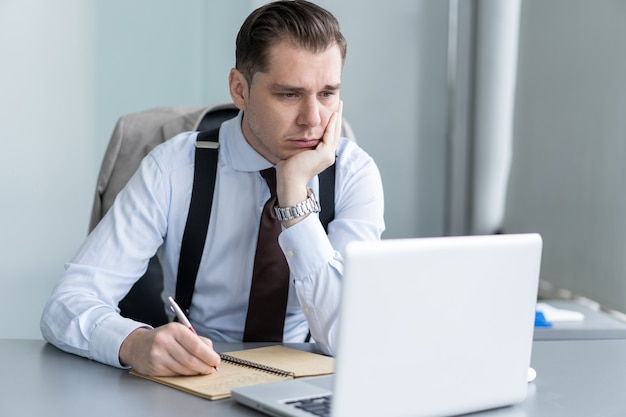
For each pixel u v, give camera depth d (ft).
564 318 6.52
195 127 7.18
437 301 3.64
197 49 13.35
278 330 5.83
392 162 13.51
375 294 3.43
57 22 12.66
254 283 5.79
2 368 4.67
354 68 13.39
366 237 5.97
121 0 12.94
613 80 9.28
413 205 13.55
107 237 5.77
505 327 3.92
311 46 5.30
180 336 4.48
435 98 13.39
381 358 3.50
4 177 12.54
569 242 10.16
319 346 5.33
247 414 3.86
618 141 9.19
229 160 6.03
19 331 12.69
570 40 10.15
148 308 6.82
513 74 11.69
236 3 13.28
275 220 5.76
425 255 3.56
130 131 7.48
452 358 3.74
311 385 4.17
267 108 5.45
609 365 5.07
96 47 12.87
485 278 3.79
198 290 6.11
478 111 11.99
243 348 5.39
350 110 13.46
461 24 12.78
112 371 4.65
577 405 4.16
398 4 13.33
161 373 4.45
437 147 13.44
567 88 10.20
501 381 3.97
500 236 3.88
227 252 6.05
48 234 12.80
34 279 12.73
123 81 13.05
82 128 12.87
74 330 4.98
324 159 5.48
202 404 4.01
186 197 6.04
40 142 12.69
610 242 9.31
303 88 5.36
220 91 13.43
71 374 4.57
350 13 13.32
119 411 3.88
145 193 5.94
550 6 10.53
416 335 3.59
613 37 9.30
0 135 12.50
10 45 12.46
